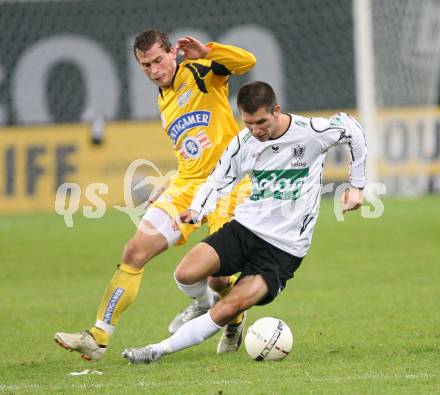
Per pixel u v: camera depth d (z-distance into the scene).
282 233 24.09
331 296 36.25
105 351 25.52
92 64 76.12
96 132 69.19
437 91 75.50
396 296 35.56
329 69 79.06
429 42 73.38
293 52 79.25
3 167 69.25
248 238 24.19
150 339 29.19
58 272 44.59
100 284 41.22
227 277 27.75
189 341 23.98
